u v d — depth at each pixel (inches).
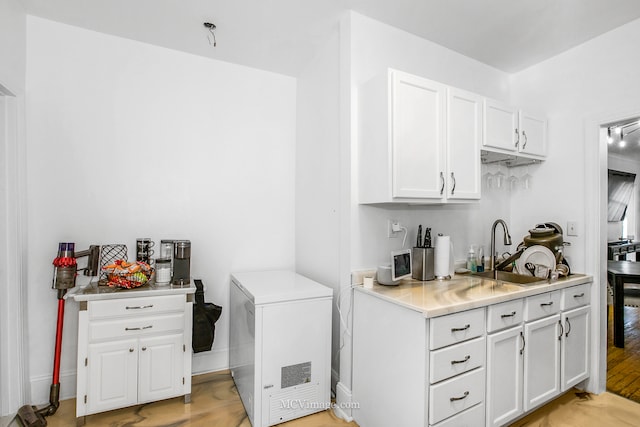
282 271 103.2
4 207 72.8
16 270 73.9
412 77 69.1
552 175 96.5
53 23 81.0
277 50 94.9
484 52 94.3
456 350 58.6
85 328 69.7
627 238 247.4
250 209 104.2
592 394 85.7
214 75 99.5
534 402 72.5
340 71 80.1
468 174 77.6
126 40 88.7
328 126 89.4
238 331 86.4
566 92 93.1
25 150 76.7
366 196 73.7
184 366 78.2
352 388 75.7
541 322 73.7
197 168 96.9
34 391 78.2
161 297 75.5
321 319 77.0
